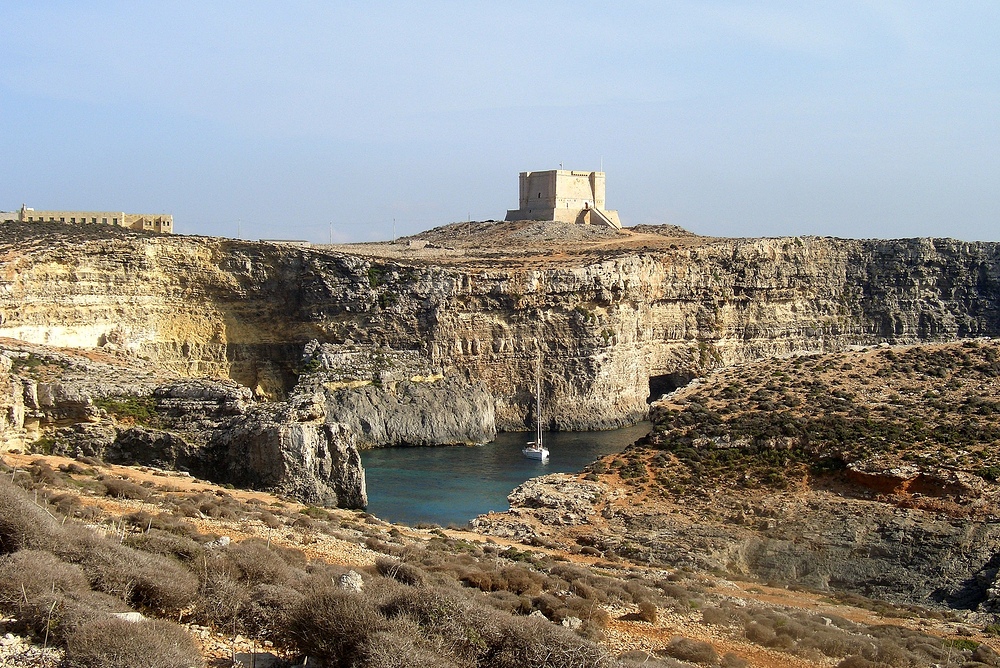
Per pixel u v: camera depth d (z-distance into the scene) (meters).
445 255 183.62
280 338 145.88
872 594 65.94
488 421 146.62
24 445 73.94
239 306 144.50
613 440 146.62
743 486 78.94
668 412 91.50
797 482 78.38
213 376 140.38
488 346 154.12
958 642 47.94
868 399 90.62
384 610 26.05
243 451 80.12
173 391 83.00
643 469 84.31
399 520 88.69
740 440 84.31
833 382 95.44
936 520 70.62
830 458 79.44
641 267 170.00
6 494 27.41
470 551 57.62
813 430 83.00
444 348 151.38
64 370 82.56
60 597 23.30
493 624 26.16
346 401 139.88
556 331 157.62
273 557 32.19
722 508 76.62
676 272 177.38
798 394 92.88
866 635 44.78
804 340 190.75
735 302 185.00
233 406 82.12
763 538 71.62
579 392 157.75
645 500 79.38
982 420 83.00
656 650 34.44
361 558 44.22
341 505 81.50
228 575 28.19
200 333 141.88
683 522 74.81
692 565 67.69
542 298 157.00
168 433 79.00
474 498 103.31
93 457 75.81
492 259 174.62
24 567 24.08
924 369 96.94
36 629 22.70
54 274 126.75
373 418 139.62
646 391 170.25
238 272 144.12
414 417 141.75
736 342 184.25
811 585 67.12
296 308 146.50
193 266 141.62
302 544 45.97
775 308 189.25
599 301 161.38
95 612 22.58
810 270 195.00
